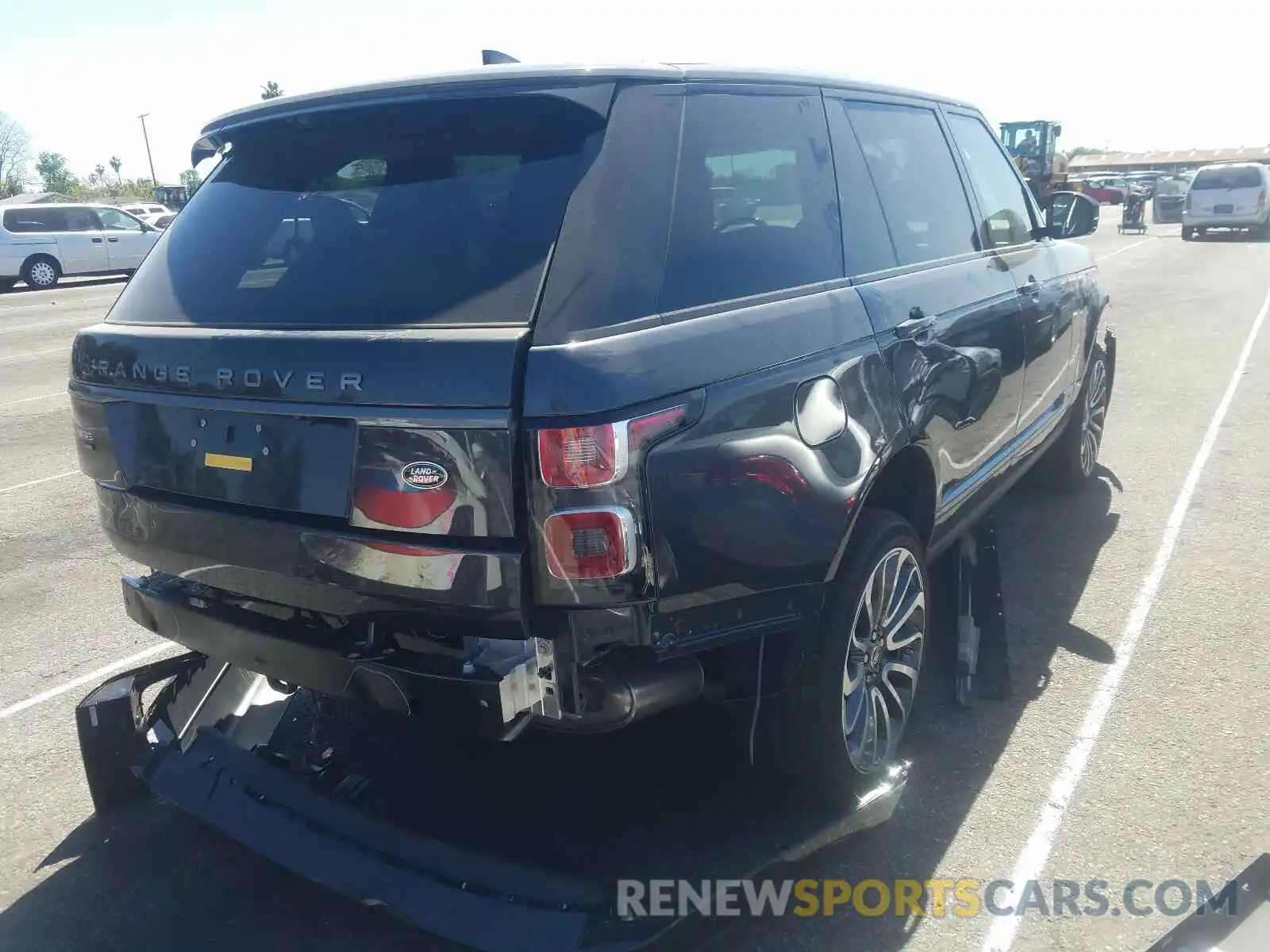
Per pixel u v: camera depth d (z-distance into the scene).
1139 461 6.59
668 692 2.37
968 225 4.00
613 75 2.49
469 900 2.36
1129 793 3.13
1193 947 2.24
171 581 2.88
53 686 4.10
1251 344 10.73
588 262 2.26
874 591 2.99
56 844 3.09
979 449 3.80
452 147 2.52
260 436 2.43
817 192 3.03
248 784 2.79
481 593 2.19
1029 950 2.54
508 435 2.12
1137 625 4.25
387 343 2.24
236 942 2.68
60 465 7.67
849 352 2.81
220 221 2.81
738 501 2.39
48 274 23.23
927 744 3.43
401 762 3.23
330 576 2.37
